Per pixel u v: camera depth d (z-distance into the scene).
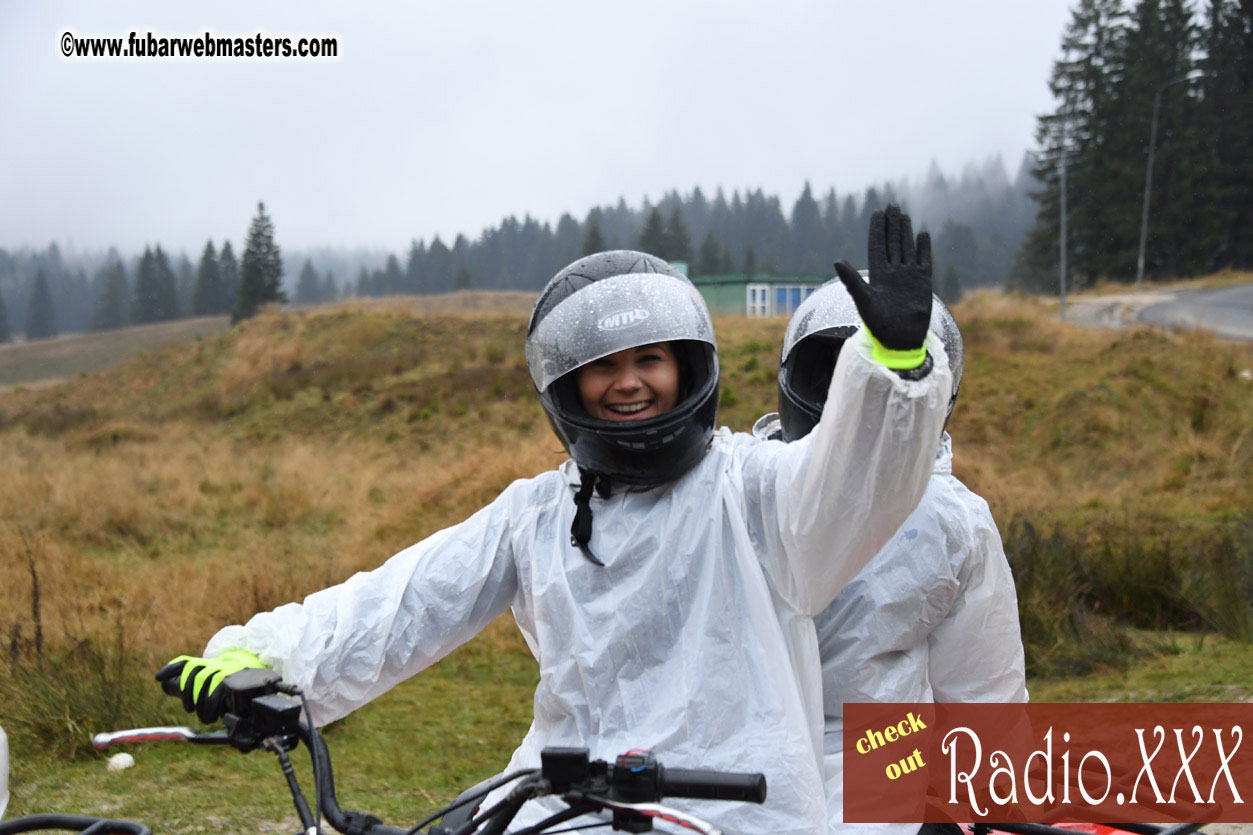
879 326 1.80
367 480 16.25
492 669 7.88
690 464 2.18
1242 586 8.66
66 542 11.86
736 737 2.05
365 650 2.27
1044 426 19.00
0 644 6.64
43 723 5.70
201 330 97.25
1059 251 69.69
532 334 2.31
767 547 2.12
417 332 33.12
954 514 2.56
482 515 2.37
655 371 2.23
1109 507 13.60
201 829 4.55
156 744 5.75
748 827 2.00
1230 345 23.98
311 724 2.10
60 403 36.12
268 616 2.31
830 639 2.45
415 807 5.05
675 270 2.34
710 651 2.09
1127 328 31.95
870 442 1.85
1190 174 65.06
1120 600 8.85
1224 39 68.88
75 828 2.10
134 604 8.47
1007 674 2.70
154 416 28.97
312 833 1.91
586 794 1.71
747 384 22.42
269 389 28.62
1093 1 72.94
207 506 14.38
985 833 2.68
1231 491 14.18
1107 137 67.88
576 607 2.17
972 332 26.11
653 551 2.15
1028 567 8.73
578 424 2.18
